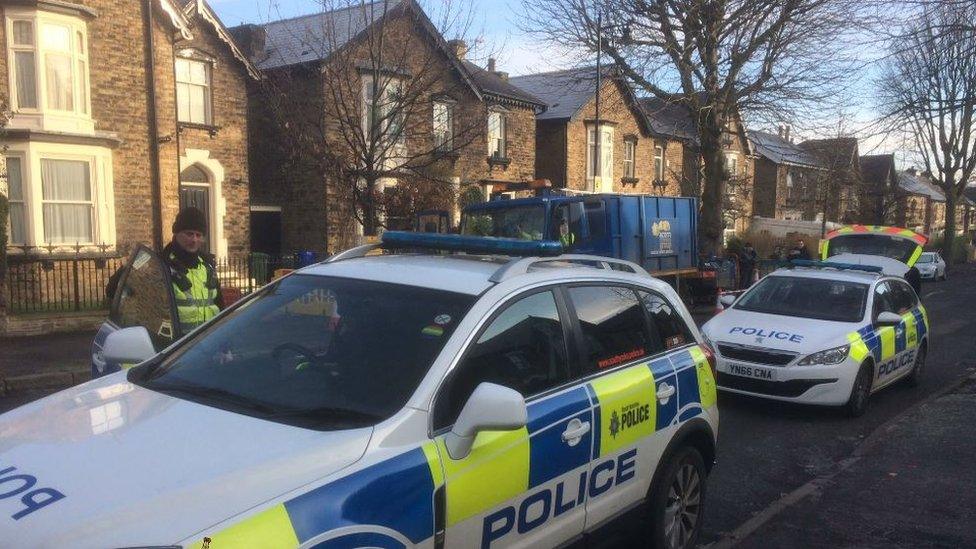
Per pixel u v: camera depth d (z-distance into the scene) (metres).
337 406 2.86
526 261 3.61
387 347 3.10
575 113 28.00
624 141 30.86
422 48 15.44
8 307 12.73
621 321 4.07
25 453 2.53
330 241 19.91
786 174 43.03
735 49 17.83
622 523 3.76
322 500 2.34
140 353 3.63
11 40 13.95
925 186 64.06
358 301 3.39
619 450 3.68
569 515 3.38
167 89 16.30
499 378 3.17
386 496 2.50
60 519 2.12
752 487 5.82
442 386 2.89
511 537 3.05
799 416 7.97
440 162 19.08
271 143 20.47
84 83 14.79
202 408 2.86
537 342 3.45
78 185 14.81
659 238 15.67
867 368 8.10
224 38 17.70
